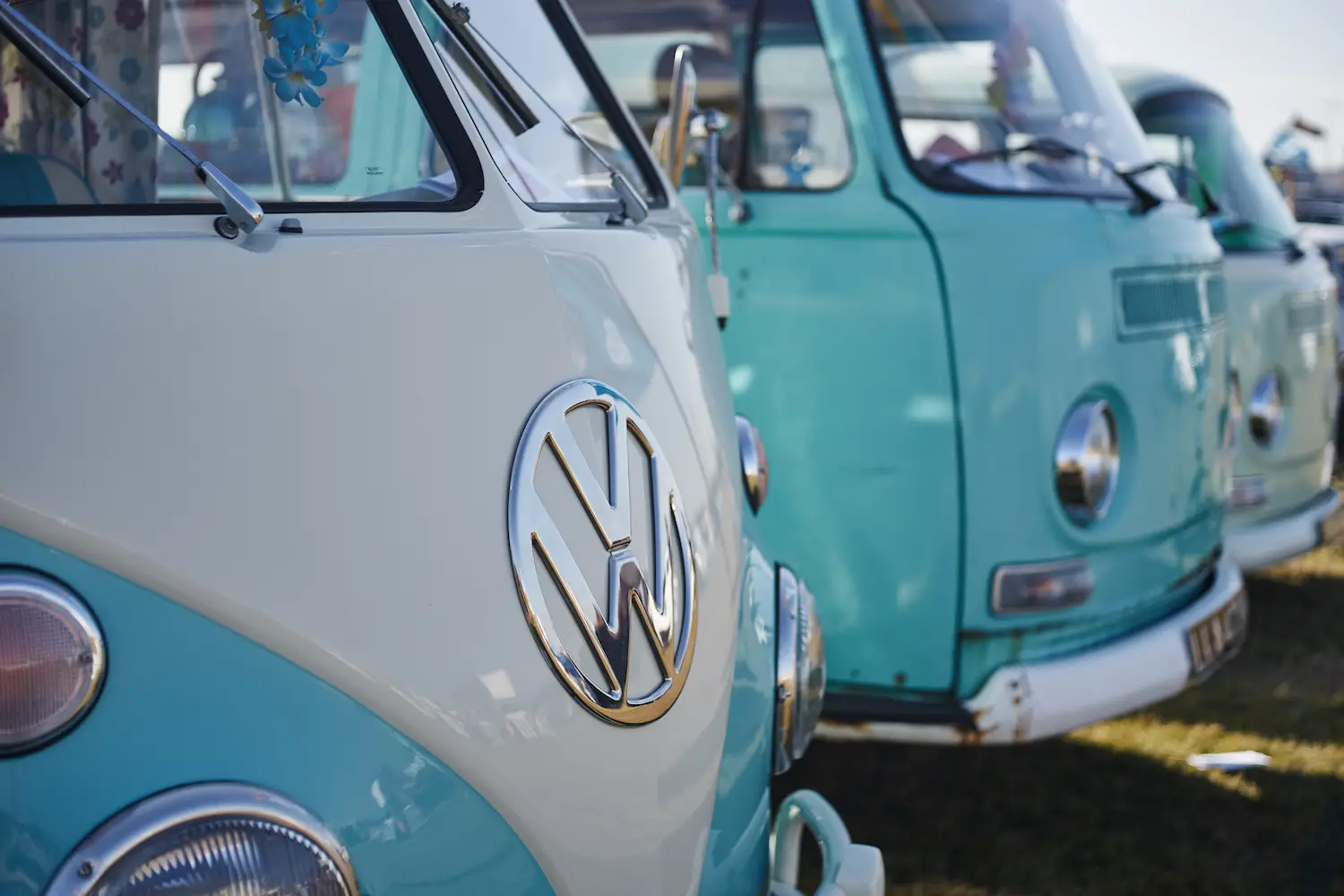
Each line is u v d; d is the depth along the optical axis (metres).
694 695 1.46
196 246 1.13
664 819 1.36
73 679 0.98
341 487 1.13
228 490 1.06
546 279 1.44
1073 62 3.84
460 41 1.89
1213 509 3.78
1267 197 5.68
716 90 3.40
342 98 1.69
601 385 1.43
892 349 3.15
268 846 1.02
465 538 1.19
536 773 1.21
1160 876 3.37
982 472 3.13
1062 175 3.49
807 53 3.32
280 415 1.11
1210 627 3.57
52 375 1.01
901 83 3.31
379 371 1.19
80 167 1.59
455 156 1.57
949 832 3.58
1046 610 3.20
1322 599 6.04
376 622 1.12
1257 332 5.00
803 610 1.94
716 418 1.79
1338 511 5.34
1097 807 3.78
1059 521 3.20
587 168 2.04
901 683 3.22
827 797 3.77
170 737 1.01
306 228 1.31
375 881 1.09
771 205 3.27
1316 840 3.62
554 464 1.31
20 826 0.96
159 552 1.02
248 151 1.71
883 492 3.17
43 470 0.99
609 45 3.61
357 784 1.08
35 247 1.05
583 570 1.30
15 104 1.54
